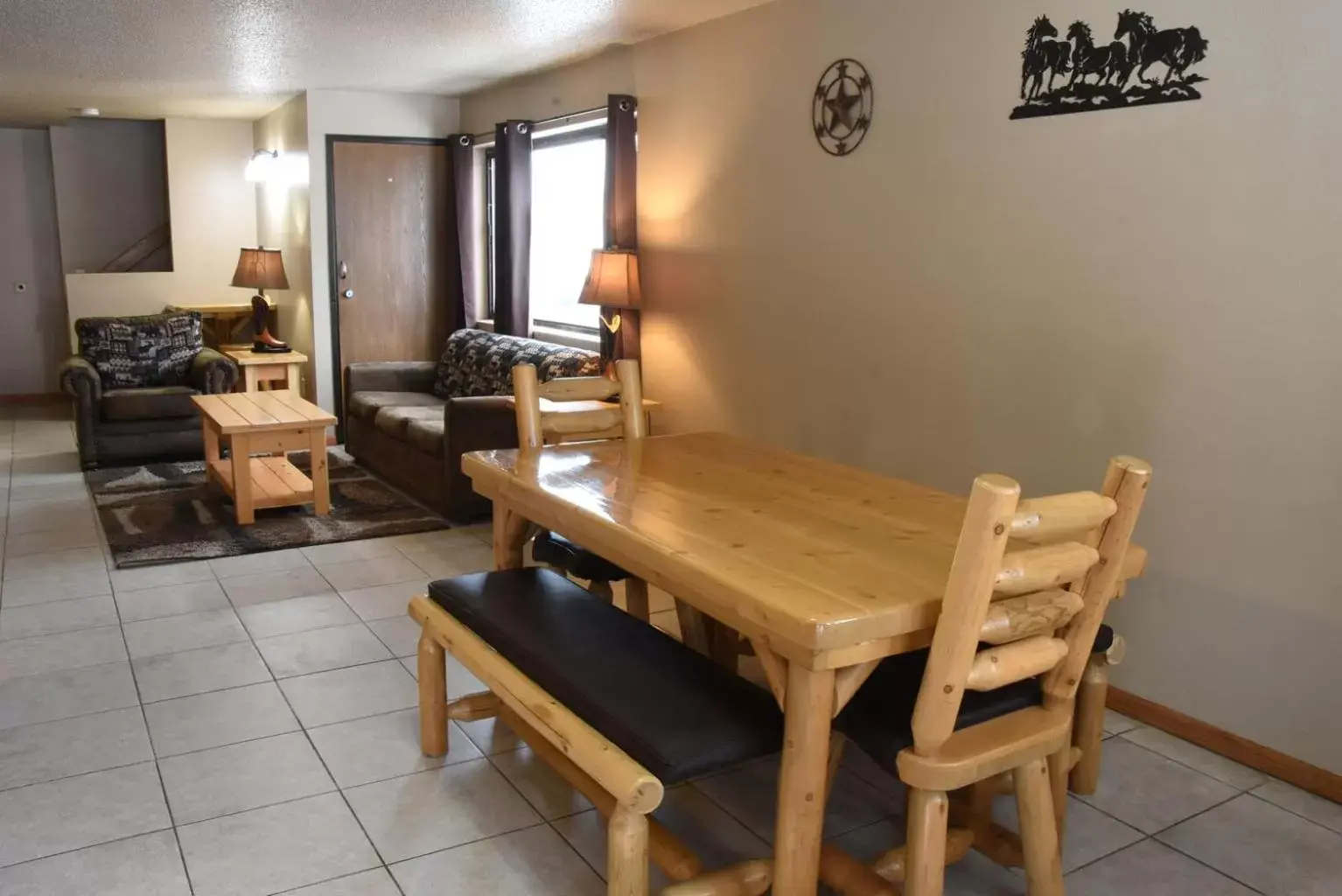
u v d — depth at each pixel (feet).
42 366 28.04
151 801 7.64
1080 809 7.89
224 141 26.35
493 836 7.29
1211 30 8.21
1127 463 5.68
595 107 16.80
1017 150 9.87
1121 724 9.39
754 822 7.67
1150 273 8.85
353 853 7.04
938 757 5.55
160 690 9.54
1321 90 7.59
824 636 5.09
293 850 7.06
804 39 12.30
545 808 7.66
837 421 12.40
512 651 6.97
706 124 14.15
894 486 8.06
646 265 15.76
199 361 20.22
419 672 8.28
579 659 6.68
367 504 16.55
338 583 12.72
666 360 15.53
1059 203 9.53
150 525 14.99
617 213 15.58
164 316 20.94
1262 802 8.05
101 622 11.22
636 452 9.24
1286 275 7.93
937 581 5.78
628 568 6.74
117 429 19.07
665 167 15.10
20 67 18.06
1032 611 5.49
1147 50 8.67
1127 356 9.11
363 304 21.83
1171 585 9.04
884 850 7.31
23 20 14.21
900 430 11.51
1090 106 9.15
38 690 9.48
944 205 10.70
